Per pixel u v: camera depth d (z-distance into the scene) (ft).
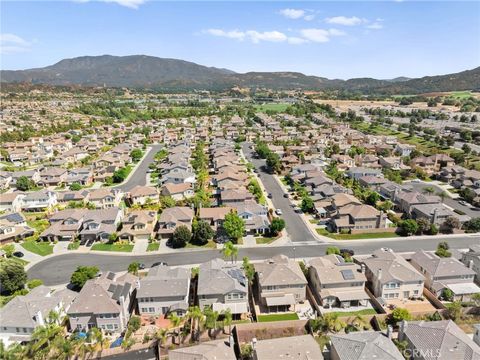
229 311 200.44
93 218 321.73
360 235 315.58
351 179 447.01
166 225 317.83
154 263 273.54
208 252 290.56
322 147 622.95
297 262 257.75
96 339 192.44
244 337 192.95
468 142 653.71
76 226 322.34
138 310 218.18
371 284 235.40
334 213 345.31
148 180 484.74
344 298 215.10
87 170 494.18
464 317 204.54
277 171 509.76
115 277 236.63
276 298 217.15
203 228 300.40
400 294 224.53
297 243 303.07
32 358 180.65
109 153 583.99
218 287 215.10
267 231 323.16
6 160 596.70
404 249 288.92
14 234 315.99
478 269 240.73
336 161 544.62
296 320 199.21
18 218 337.31
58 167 519.60
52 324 195.93
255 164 559.79
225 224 300.81
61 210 368.68
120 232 312.71
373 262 239.09
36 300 208.44
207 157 600.80
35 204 386.73
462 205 380.78
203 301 214.28
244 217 331.57
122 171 488.85
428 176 484.74
